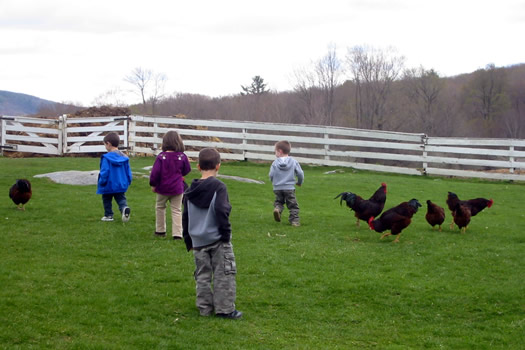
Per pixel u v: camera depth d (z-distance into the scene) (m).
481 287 7.93
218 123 22.70
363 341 6.19
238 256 9.05
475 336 6.43
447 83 61.28
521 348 6.12
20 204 11.98
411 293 7.64
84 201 12.79
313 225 11.83
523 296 7.59
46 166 18.00
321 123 49.56
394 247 10.02
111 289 7.17
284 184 11.52
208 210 6.21
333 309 7.09
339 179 19.06
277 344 5.86
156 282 7.63
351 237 10.77
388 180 19.41
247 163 22.61
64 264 8.05
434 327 6.67
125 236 9.91
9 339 5.45
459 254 9.62
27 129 22.12
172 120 22.67
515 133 56.88
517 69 66.12
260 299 7.24
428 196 16.55
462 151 21.70
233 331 6.10
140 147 23.05
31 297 6.61
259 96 57.78
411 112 52.59
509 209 15.10
